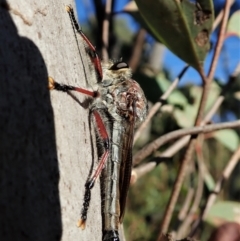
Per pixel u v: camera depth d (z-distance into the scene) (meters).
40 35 0.08
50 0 0.09
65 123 0.08
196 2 0.13
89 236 0.08
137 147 0.21
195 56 0.14
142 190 0.33
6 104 0.07
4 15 0.07
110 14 0.17
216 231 0.12
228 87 0.16
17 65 0.07
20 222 0.07
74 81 0.09
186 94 0.19
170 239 0.11
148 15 0.13
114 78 0.12
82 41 0.10
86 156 0.09
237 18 0.16
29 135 0.07
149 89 0.17
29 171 0.07
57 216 0.07
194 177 0.18
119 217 0.11
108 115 0.12
